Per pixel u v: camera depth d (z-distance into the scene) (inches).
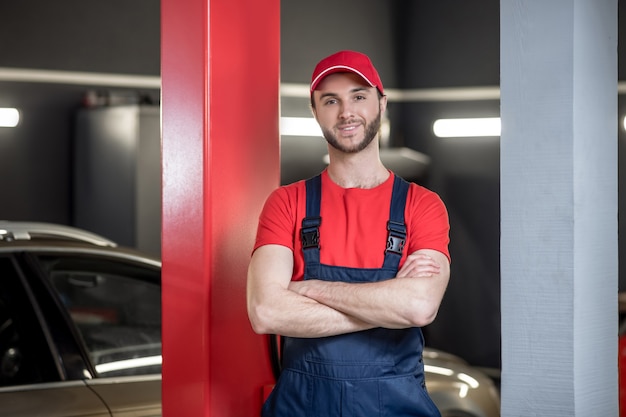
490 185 423.8
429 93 434.9
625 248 410.0
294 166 418.3
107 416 138.0
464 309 429.1
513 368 108.9
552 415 106.7
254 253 112.0
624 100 406.9
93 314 162.2
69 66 386.0
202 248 121.6
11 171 379.6
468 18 424.8
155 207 362.0
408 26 438.6
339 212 110.4
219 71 122.1
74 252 164.7
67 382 145.6
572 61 105.0
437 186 435.5
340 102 111.2
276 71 128.7
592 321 107.6
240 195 124.9
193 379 123.2
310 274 109.3
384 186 111.4
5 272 153.6
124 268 169.3
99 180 371.6
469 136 428.1
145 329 165.0
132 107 358.6
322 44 422.9
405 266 107.1
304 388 107.0
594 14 108.0
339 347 105.9
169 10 125.0
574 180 105.3
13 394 139.5
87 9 387.2
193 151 122.6
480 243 426.3
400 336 107.3
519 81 108.6
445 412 179.0
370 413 105.3
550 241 106.6
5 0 376.8
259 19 126.6
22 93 380.2
